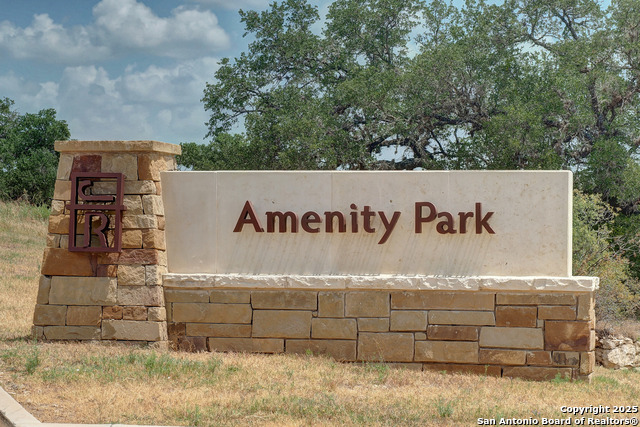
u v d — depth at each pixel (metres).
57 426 6.84
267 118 26.33
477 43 25.36
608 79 22.84
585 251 16.62
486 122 22.84
